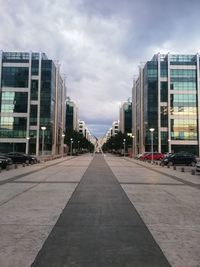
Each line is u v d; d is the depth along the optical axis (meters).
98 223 8.51
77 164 42.47
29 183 18.42
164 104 93.81
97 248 6.32
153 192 15.09
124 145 113.50
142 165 41.69
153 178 22.67
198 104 93.38
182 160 41.09
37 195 13.62
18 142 94.19
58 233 7.44
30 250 6.17
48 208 10.62
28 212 9.91
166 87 94.12
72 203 11.70
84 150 173.62
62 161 52.94
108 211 10.22
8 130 94.56
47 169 31.44
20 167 34.66
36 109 95.12
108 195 13.91
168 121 92.94
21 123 94.56
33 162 43.25
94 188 16.33
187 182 20.08
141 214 9.77
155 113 93.75
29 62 95.75
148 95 94.06
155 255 5.92
